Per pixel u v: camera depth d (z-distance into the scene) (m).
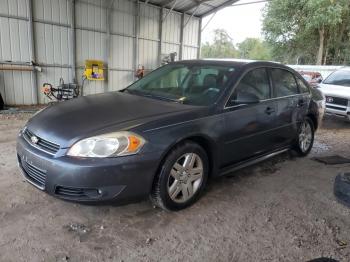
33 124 2.98
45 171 2.60
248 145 3.73
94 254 2.40
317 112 5.08
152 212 3.04
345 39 26.16
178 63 4.28
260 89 3.91
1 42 9.09
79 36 10.94
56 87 10.59
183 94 3.59
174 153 2.88
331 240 2.77
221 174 3.52
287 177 4.17
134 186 2.66
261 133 3.89
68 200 2.59
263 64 4.06
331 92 7.87
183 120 2.96
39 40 9.89
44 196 3.23
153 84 4.03
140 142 2.64
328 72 17.77
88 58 11.39
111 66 12.21
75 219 2.86
